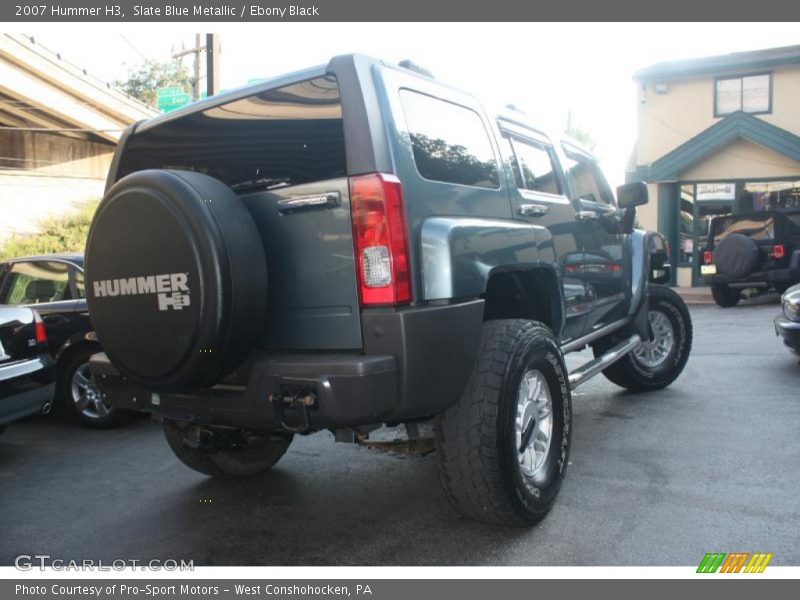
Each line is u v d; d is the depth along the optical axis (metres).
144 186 3.02
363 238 2.93
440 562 3.22
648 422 5.35
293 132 3.22
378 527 3.64
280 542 3.51
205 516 3.88
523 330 3.51
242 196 3.28
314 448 5.08
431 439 3.47
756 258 13.20
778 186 18.52
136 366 3.14
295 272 3.13
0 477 4.71
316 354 3.06
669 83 19.62
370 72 3.09
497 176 3.86
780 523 3.47
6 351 4.99
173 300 2.95
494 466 3.23
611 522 3.55
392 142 3.03
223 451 4.07
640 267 5.80
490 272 3.44
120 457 5.12
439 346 3.01
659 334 6.40
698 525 3.48
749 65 18.55
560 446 3.75
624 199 5.45
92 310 3.25
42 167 24.78
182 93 19.66
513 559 3.21
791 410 5.53
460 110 3.71
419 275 3.03
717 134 18.20
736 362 7.66
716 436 4.93
